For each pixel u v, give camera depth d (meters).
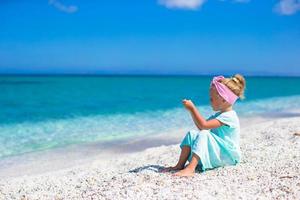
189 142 2.44
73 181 2.61
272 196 1.95
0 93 16.20
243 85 2.51
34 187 2.58
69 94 15.68
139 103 10.86
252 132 4.26
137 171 2.61
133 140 4.79
